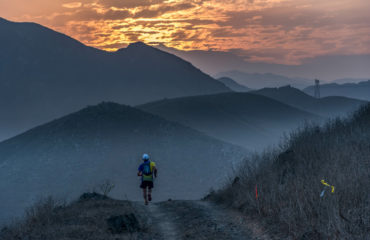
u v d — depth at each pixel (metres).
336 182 8.59
